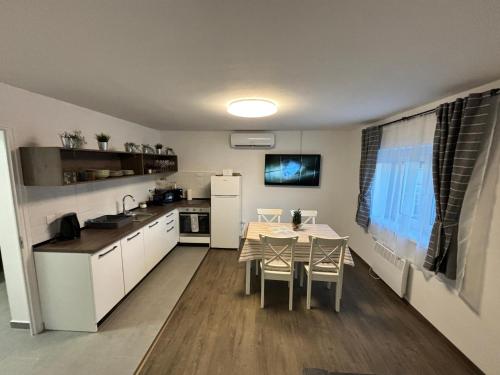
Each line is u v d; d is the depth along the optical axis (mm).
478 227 1945
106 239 2549
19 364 2006
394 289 3049
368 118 3520
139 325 2488
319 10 999
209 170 5254
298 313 2732
